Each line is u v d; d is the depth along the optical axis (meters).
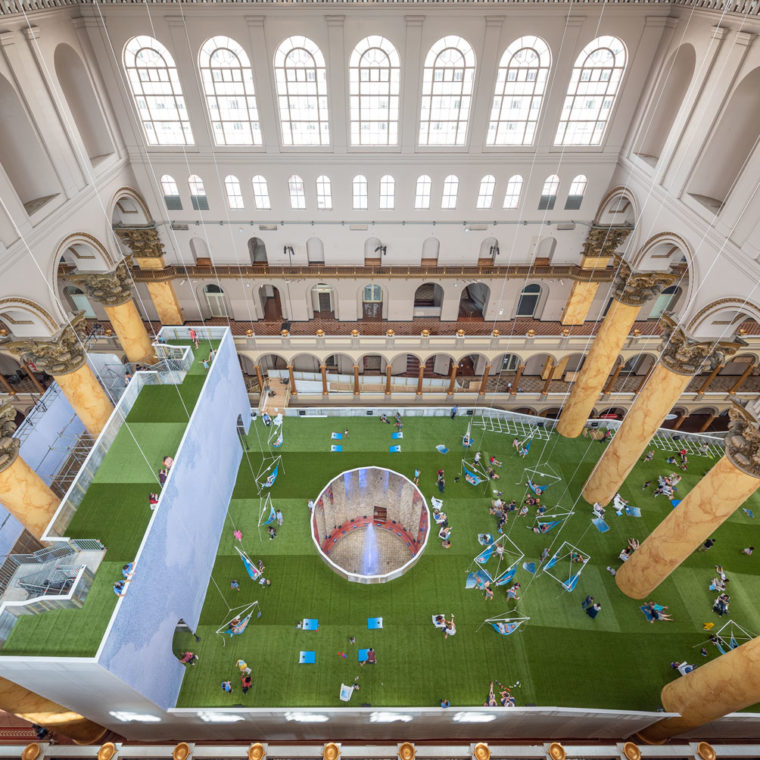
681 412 35.75
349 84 25.19
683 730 18.58
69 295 34.25
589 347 32.38
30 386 34.25
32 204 20.81
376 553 27.70
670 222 22.14
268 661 19.69
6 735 20.53
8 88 18.70
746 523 25.38
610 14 23.14
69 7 22.30
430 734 20.08
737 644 20.56
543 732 19.98
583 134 27.22
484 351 32.38
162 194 28.95
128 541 16.94
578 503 26.23
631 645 20.56
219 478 24.23
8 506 19.23
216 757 15.48
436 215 29.89
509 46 24.16
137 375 23.03
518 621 20.97
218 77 25.11
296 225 30.19
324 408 31.00
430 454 28.62
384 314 34.31
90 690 15.20
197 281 32.41
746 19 17.83
